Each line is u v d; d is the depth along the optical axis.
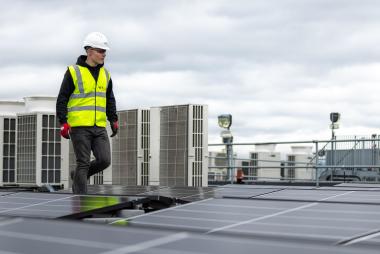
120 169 18.34
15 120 18.41
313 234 3.92
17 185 17.38
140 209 6.52
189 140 16.53
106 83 10.18
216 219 4.68
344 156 21.70
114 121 10.49
